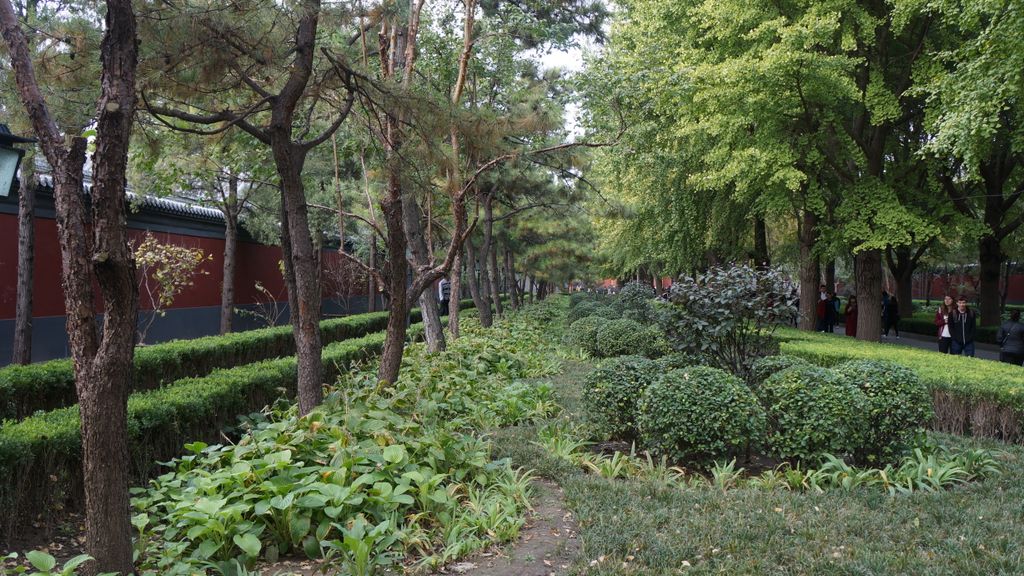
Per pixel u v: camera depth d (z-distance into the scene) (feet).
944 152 39.06
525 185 42.34
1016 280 129.39
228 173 28.81
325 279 72.95
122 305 9.93
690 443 17.51
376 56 31.30
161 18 14.25
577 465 17.88
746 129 45.75
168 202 48.60
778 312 23.71
